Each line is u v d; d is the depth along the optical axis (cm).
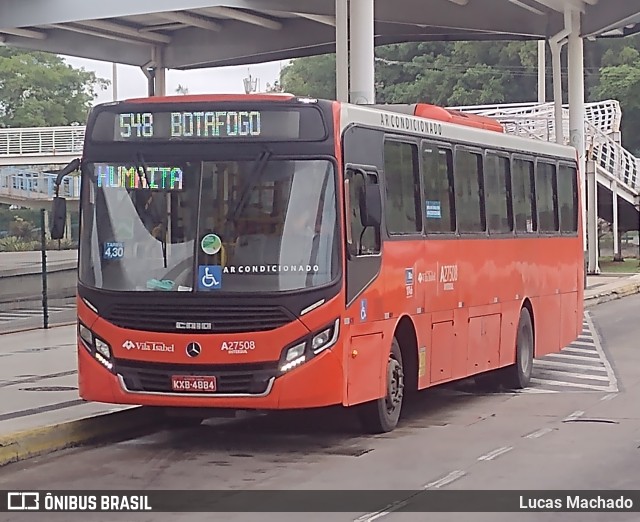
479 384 1702
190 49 3334
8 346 2100
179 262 1137
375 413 1262
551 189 1841
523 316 1700
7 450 1123
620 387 1695
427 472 1048
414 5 3058
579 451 1154
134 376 1145
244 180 1140
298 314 1115
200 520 859
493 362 1574
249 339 1116
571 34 3562
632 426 1320
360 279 1174
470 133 1512
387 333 1249
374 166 1227
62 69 7769
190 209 1145
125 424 1302
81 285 1169
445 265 1410
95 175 1178
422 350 1345
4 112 7525
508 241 1628
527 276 1706
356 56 2381
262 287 1120
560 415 1416
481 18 3272
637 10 3256
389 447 1190
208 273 1127
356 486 986
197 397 1127
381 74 7475
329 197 1136
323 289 1120
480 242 1524
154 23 3155
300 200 1133
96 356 1159
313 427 1334
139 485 1001
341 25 2461
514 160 1670
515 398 1588
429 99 7181
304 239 1127
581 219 2012
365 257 1186
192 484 1003
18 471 1077
